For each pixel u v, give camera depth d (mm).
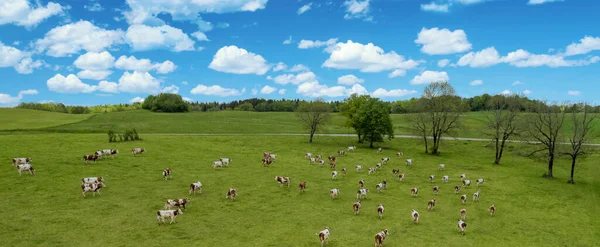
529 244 29719
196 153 63500
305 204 38125
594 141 78062
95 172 44812
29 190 36406
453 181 52688
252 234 29062
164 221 30734
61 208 32344
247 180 47094
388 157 71625
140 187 40469
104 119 124312
